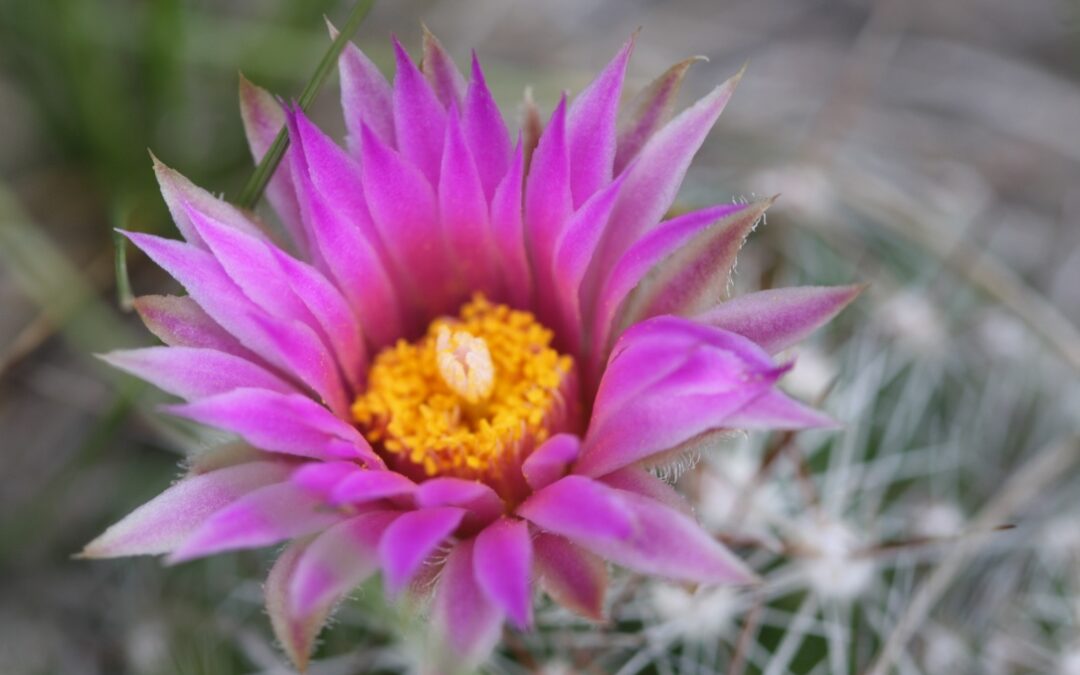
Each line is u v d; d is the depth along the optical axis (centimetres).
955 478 14
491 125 12
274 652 13
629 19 19
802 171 15
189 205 11
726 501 13
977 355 15
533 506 11
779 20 20
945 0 20
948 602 14
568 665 13
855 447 14
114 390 15
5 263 17
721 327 12
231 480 11
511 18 19
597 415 12
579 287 12
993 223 18
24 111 17
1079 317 18
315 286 12
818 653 13
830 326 14
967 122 19
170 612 14
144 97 17
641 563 11
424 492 11
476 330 13
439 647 11
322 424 11
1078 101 19
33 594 15
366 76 12
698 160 18
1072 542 14
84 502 16
